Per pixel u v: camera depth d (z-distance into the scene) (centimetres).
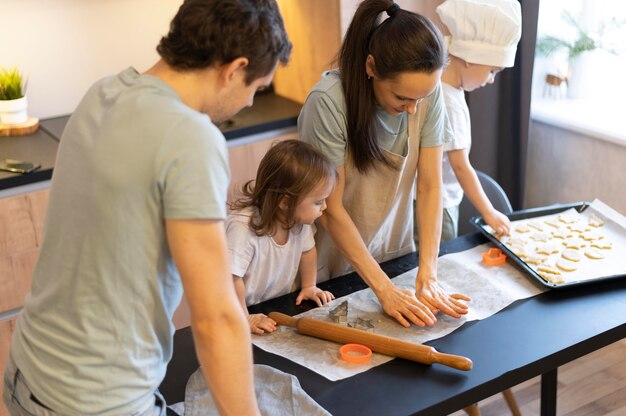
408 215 209
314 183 166
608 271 184
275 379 145
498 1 205
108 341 114
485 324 166
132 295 112
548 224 210
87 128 114
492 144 308
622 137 283
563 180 320
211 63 114
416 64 156
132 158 108
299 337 165
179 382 152
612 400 262
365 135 177
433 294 173
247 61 114
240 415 117
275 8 117
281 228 175
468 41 209
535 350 155
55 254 115
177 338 167
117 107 111
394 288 173
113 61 295
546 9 318
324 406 141
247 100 122
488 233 204
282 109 294
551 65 325
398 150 190
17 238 240
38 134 273
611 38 307
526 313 169
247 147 273
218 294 111
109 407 116
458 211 251
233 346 113
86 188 110
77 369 114
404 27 158
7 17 271
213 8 111
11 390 125
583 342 158
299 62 296
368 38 166
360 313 173
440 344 159
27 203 237
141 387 119
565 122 305
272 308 178
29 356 120
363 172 186
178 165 107
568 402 263
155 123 108
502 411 261
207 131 109
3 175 235
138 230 109
